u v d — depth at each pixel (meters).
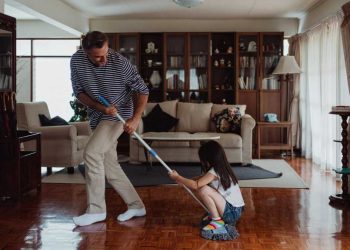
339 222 3.27
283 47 7.70
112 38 7.97
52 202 3.90
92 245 2.75
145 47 8.11
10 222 3.26
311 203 3.88
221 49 7.99
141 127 6.30
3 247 2.71
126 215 3.33
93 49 2.83
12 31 4.66
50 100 8.76
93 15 7.74
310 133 6.97
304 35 7.26
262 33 7.70
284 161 6.57
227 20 8.02
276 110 7.75
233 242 2.81
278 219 3.36
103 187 3.25
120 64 3.05
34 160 4.31
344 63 5.20
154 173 5.40
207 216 3.14
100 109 3.09
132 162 6.18
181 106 6.78
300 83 7.46
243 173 5.39
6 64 4.62
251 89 7.77
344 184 3.91
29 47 8.70
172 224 3.22
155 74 8.02
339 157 5.25
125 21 8.11
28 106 5.55
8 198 4.07
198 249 2.68
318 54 6.46
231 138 5.94
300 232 3.03
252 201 3.96
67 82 8.71
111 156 3.30
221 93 8.00
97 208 3.24
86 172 3.22
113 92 3.12
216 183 3.00
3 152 3.94
